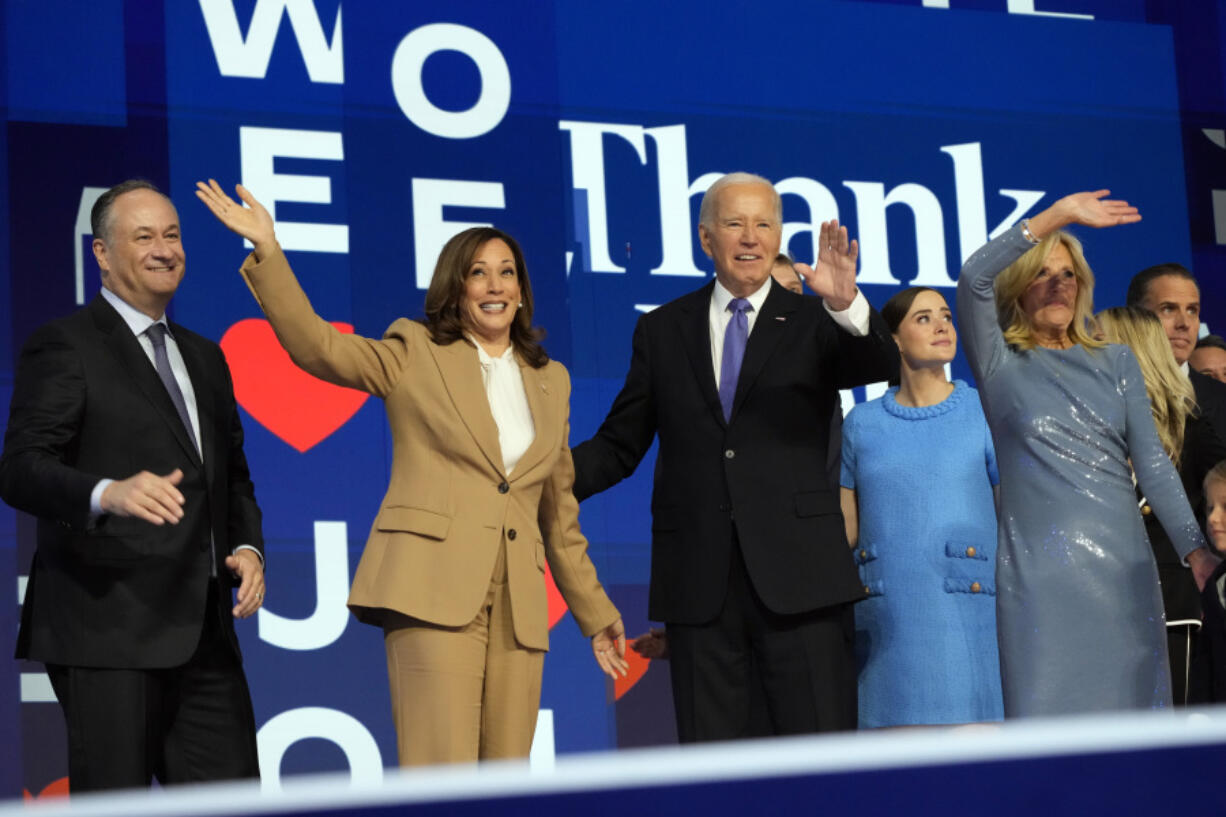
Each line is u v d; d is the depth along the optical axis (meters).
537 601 4.33
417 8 7.17
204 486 4.36
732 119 7.52
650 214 7.34
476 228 4.58
